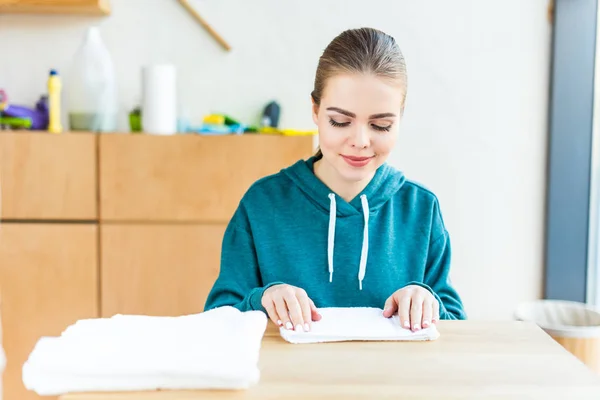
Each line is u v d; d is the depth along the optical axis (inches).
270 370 25.5
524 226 84.7
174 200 72.1
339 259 43.2
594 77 81.1
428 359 26.9
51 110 75.0
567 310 63.8
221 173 72.1
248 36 81.4
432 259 44.8
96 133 71.2
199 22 81.0
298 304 31.6
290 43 81.6
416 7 81.7
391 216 44.6
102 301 72.8
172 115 74.3
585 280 83.8
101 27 80.7
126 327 27.6
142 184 71.8
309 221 44.1
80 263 72.2
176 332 27.0
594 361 50.2
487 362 26.5
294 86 82.2
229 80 82.0
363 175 37.1
